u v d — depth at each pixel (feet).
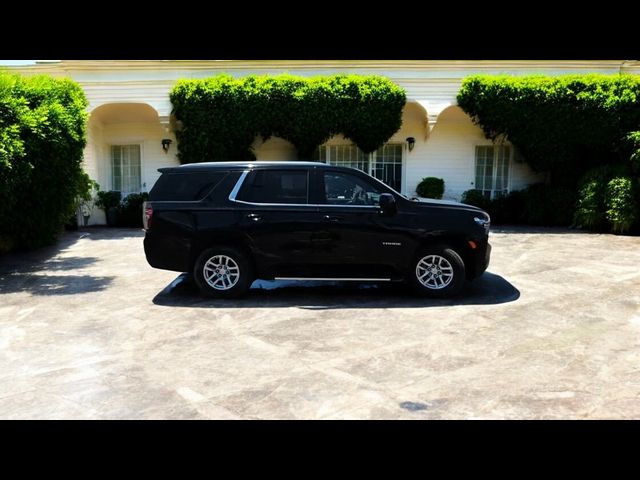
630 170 41.52
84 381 12.67
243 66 45.39
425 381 12.44
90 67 44.45
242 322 17.54
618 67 45.03
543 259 28.96
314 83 42.83
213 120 43.39
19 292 22.26
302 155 44.86
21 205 30.14
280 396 11.66
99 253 32.45
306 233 20.31
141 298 21.11
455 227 20.22
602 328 16.66
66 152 31.30
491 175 49.55
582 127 42.78
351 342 15.37
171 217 20.67
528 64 44.91
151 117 48.57
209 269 20.77
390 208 19.84
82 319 18.15
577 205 43.09
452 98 44.91
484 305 19.52
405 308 19.15
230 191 20.67
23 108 26.96
